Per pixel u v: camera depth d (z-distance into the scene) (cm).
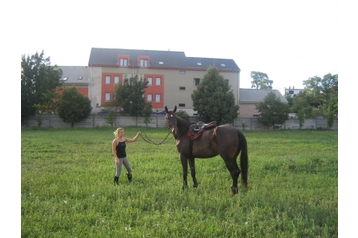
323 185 795
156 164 1068
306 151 1580
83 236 473
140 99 3775
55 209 583
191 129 755
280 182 834
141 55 5106
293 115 5075
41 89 3578
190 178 866
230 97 3922
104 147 1638
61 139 2069
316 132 3509
